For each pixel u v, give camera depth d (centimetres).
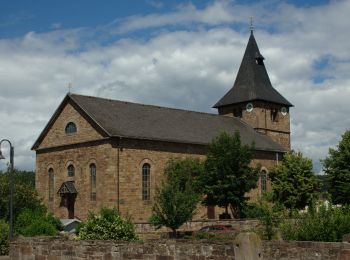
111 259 2045
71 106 5672
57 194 5750
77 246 2202
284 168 6262
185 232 4562
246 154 5341
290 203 6088
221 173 5269
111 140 5212
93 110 5541
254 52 7706
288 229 2320
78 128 5569
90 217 3606
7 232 3175
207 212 5878
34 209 5112
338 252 1508
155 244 1878
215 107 7725
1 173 5556
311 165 6206
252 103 7375
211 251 1700
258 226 3844
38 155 6034
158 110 6306
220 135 5459
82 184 5469
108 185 5159
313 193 6053
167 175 5497
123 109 5888
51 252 2339
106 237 3097
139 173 5378
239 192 5269
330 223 2183
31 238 2459
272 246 1658
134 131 5450
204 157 5981
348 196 5625
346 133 5822
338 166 5716
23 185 5353
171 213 4334
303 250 1588
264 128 7350
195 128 6300
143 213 5353
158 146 5581
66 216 5616
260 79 7625
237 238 1147
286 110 7744
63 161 5722
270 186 6531
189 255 1766
